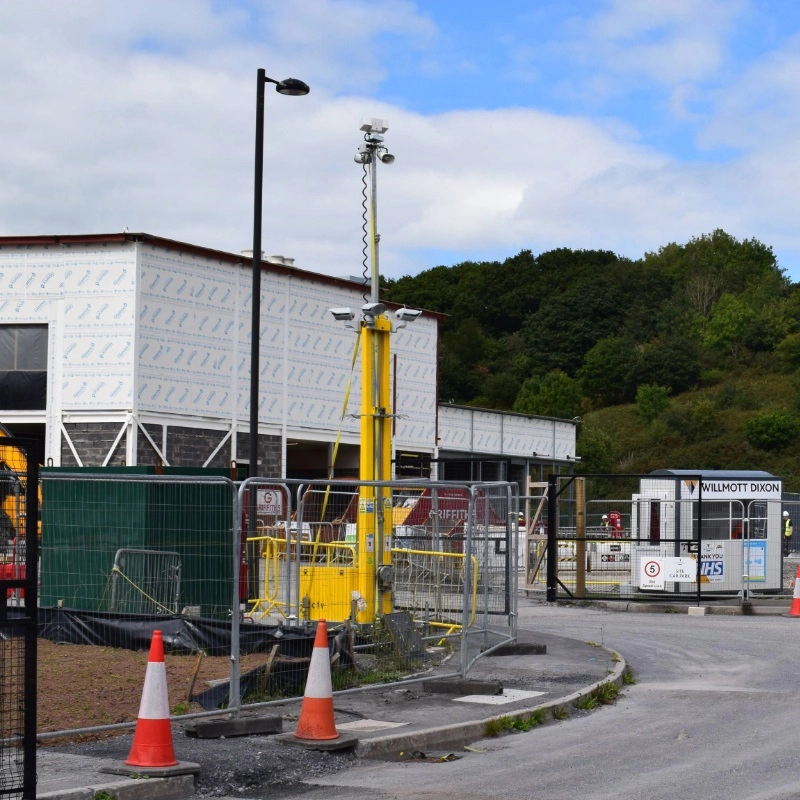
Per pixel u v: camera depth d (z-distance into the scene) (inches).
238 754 332.2
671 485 939.3
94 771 305.3
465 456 1769.2
